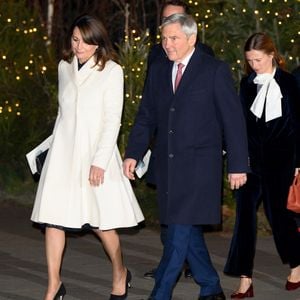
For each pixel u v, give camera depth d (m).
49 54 27.58
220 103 14.77
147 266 18.80
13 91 26.92
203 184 14.88
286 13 23.42
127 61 23.19
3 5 27.31
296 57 22.95
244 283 16.45
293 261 16.84
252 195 16.31
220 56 23.64
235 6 23.59
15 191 25.91
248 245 16.30
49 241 15.38
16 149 26.59
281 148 16.23
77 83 15.28
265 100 16.25
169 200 14.96
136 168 15.63
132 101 22.88
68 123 15.25
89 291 16.81
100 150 15.05
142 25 35.62
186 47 14.76
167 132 14.95
